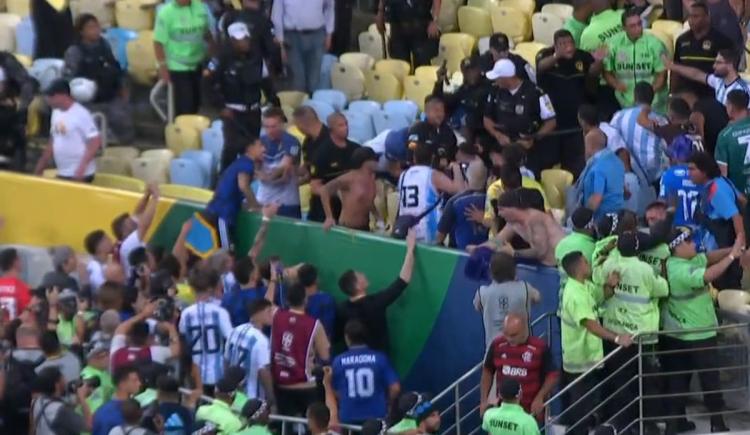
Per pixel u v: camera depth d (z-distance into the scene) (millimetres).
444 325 52500
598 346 46688
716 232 49125
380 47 68188
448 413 52594
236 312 52406
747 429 47688
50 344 48844
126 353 48688
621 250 46438
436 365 52875
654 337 46469
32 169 63500
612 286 46562
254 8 61531
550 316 49125
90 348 50250
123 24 69000
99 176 61750
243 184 56844
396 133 57500
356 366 49438
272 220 56406
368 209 55688
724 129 52000
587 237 47375
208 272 51438
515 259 49812
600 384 46438
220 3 65188
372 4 71750
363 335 49688
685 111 54094
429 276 52656
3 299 54062
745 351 47250
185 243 57406
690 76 57438
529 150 57812
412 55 66625
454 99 58094
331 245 55281
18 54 67312
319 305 52469
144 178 62250
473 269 51000
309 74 65375
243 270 52562
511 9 66625
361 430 46281
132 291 52031
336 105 64125
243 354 50344
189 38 63688
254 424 45844
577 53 58156
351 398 49500
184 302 54375
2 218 60969
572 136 58250
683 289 46719
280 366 50969
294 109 62375
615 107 59281
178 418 45625
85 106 63375
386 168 57906
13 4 71125
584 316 46281
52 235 60969
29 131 64188
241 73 60219
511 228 50156
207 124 63469
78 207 60438
